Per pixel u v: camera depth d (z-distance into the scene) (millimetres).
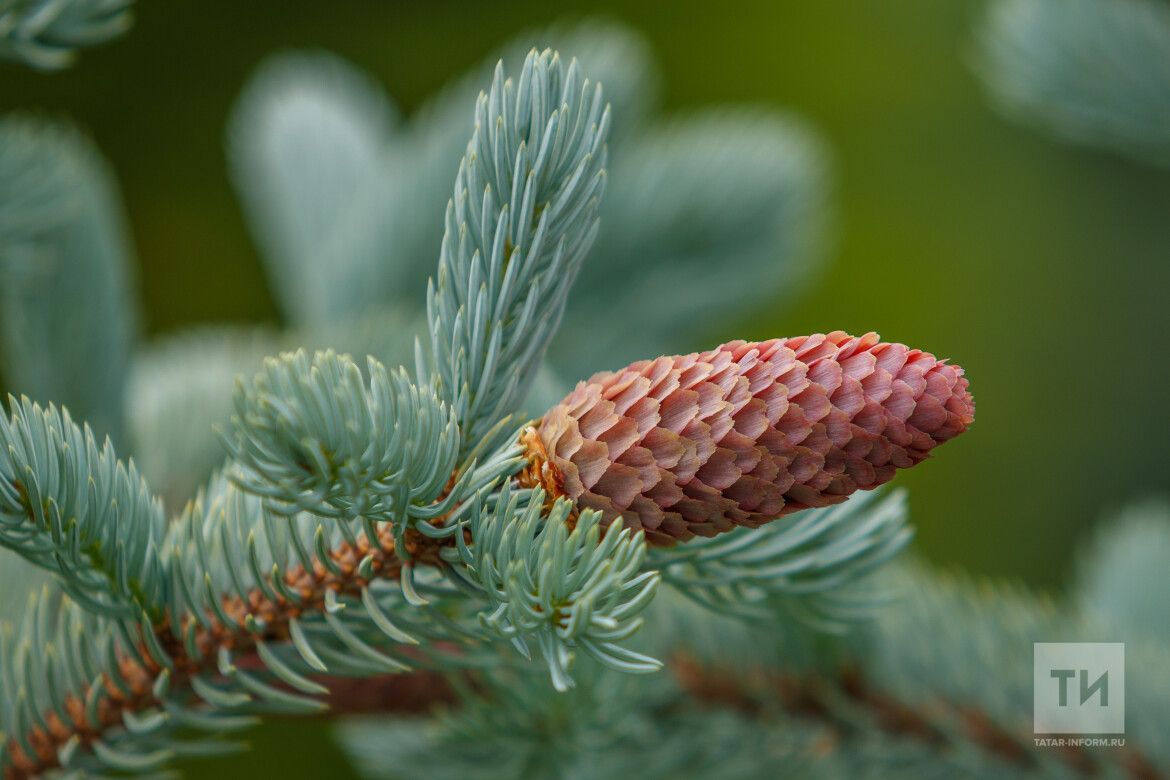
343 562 525
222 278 1962
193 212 1973
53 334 636
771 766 609
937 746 622
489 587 509
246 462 492
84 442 520
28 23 565
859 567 546
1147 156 846
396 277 847
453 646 552
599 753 597
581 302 969
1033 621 637
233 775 1571
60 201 627
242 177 1151
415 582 528
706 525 516
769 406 509
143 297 1933
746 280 990
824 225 1098
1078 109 835
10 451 509
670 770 604
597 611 498
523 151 521
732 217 960
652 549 539
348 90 1100
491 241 525
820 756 614
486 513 516
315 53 2109
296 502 497
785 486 510
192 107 1997
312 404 490
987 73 877
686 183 949
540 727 586
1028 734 621
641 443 513
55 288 632
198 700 533
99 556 519
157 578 525
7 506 510
